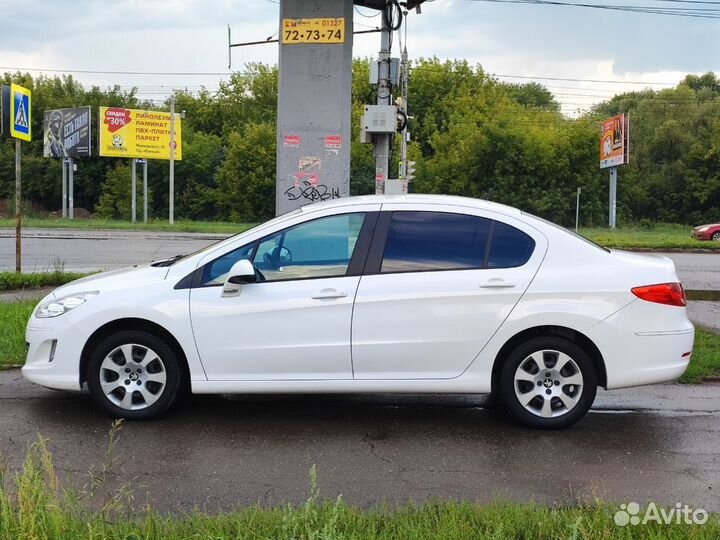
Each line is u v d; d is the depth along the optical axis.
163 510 3.94
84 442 5.05
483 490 4.30
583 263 5.46
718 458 4.91
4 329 7.98
